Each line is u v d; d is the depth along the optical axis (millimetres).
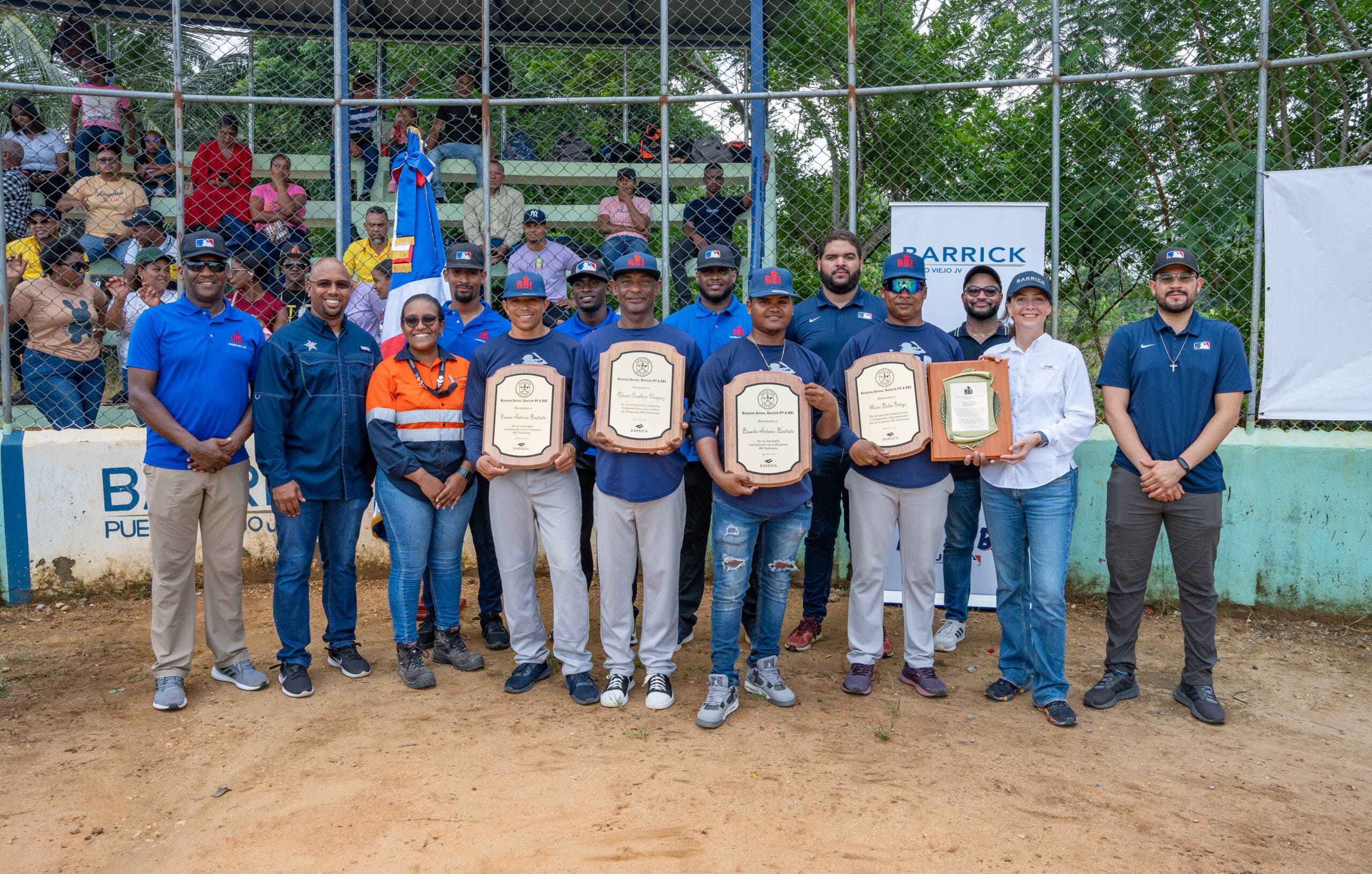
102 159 7855
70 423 6496
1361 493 5574
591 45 8711
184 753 3809
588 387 4352
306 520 4457
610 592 4309
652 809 3312
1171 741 3990
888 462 4246
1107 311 7832
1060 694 4223
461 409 4586
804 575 5266
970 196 8625
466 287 5023
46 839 3170
